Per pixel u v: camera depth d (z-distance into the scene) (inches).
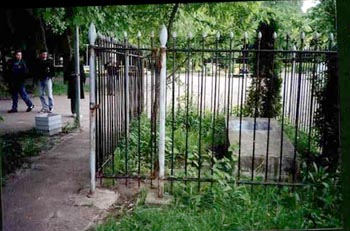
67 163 227.9
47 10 221.9
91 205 163.6
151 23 328.2
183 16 335.6
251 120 291.0
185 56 318.7
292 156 194.4
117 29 291.6
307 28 371.6
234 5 309.1
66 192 178.9
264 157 194.2
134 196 173.9
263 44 322.7
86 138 300.0
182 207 158.1
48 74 421.4
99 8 249.6
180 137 257.8
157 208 157.5
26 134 305.4
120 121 238.5
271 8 372.2
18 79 431.8
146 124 293.6
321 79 210.4
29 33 238.2
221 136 260.8
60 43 514.3
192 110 334.3
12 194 175.9
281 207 153.3
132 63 289.1
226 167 184.9
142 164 214.8
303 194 164.4
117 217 152.4
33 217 151.6
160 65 169.9
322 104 203.5
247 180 173.3
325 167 178.7
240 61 346.6
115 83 218.7
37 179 197.8
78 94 338.3
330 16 266.5
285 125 288.8
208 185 173.9
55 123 313.3
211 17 331.0
